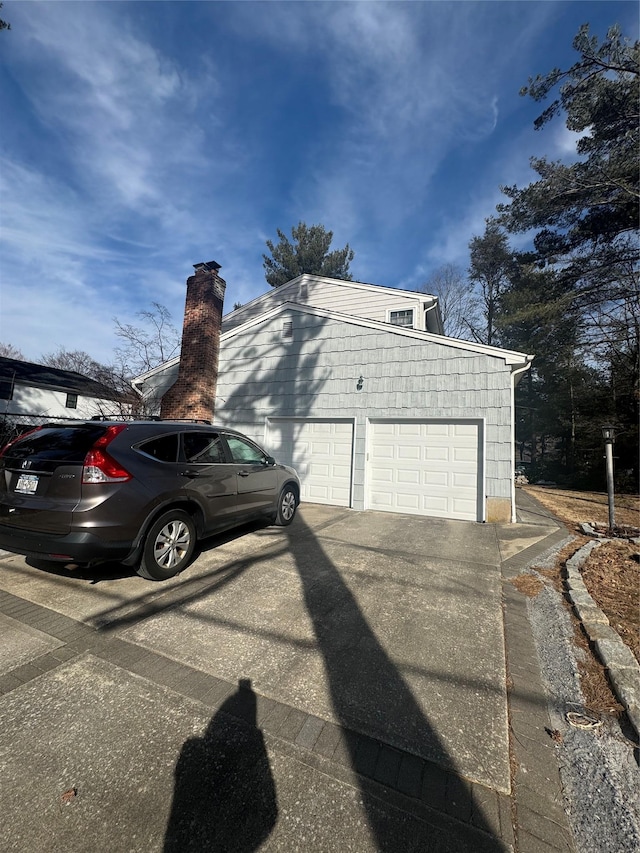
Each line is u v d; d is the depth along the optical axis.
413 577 4.29
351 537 5.91
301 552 5.05
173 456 4.25
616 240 15.68
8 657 2.66
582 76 12.56
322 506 8.77
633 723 2.14
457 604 3.64
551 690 2.46
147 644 2.84
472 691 2.42
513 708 2.28
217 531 4.79
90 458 3.49
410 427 8.34
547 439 26.52
